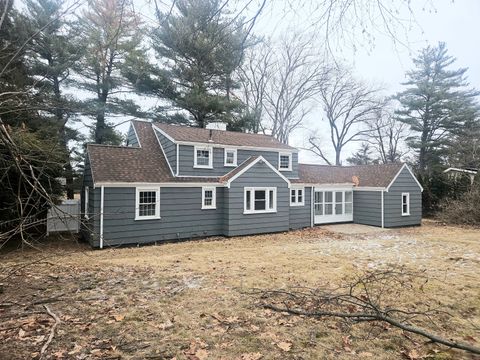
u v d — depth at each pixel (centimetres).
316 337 378
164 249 1207
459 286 584
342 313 428
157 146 1653
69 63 1438
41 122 1033
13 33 678
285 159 1847
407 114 3170
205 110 2084
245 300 500
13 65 788
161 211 1377
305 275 662
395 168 1961
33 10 1148
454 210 1952
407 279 629
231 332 387
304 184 1825
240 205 1529
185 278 632
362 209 1992
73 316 429
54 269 716
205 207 1491
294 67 2206
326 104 3231
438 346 358
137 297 511
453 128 3028
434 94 2927
